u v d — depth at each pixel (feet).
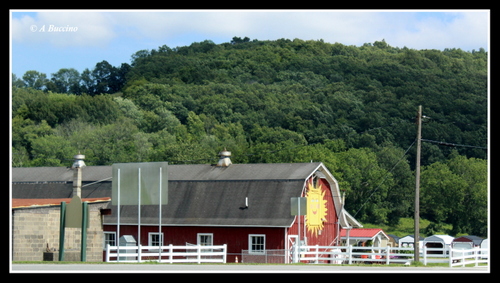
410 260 154.40
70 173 211.20
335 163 454.40
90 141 435.94
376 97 651.25
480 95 649.61
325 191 192.24
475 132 572.92
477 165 499.92
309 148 448.24
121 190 132.36
